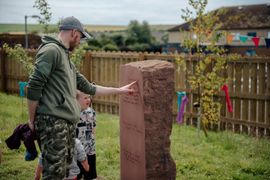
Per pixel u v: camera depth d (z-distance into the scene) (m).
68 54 4.20
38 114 4.05
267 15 36.28
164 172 4.96
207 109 9.35
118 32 34.88
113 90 4.89
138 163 5.08
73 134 4.27
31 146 4.78
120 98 5.57
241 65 9.93
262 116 9.63
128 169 5.41
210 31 9.05
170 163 4.98
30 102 3.98
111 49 29.03
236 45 32.09
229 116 10.23
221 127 10.37
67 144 4.16
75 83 4.34
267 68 9.46
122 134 5.55
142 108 4.84
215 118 9.38
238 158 7.39
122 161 5.62
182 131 9.81
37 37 23.44
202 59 9.38
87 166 4.94
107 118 11.47
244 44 31.83
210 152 7.81
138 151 5.06
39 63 3.93
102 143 8.17
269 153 7.68
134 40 33.00
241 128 10.00
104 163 6.94
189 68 10.73
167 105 4.90
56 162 4.04
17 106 12.84
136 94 4.99
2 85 17.05
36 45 23.27
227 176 6.35
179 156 7.36
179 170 6.57
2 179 5.97
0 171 6.33
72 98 4.17
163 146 4.93
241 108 10.02
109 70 13.05
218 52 9.09
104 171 6.55
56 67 4.04
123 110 5.47
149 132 4.84
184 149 7.84
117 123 10.52
